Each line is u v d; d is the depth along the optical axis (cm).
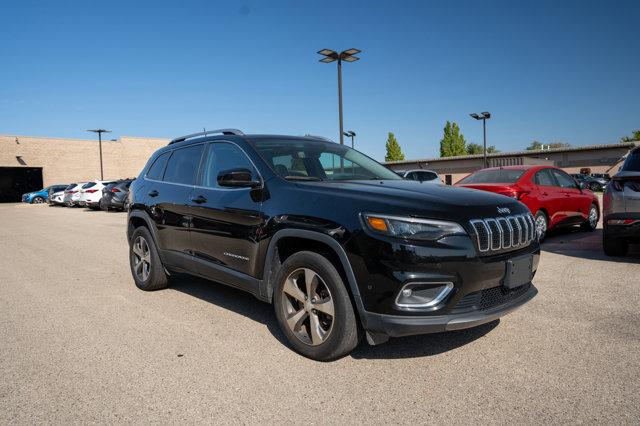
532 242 344
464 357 329
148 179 539
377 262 289
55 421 255
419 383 293
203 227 425
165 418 257
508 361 321
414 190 339
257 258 366
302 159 413
